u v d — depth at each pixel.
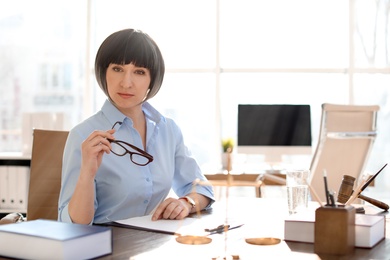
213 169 4.49
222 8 5.91
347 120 3.61
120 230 1.51
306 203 1.74
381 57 5.79
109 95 1.82
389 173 5.70
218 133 5.86
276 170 4.43
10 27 6.10
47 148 2.36
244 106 4.82
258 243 1.33
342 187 1.90
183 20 5.91
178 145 2.07
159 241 1.36
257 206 2.05
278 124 4.81
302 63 5.88
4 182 4.24
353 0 5.80
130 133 1.88
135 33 1.78
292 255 1.21
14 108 6.12
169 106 5.89
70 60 6.13
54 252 1.10
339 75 5.86
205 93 5.90
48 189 2.34
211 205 2.04
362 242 1.29
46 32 6.12
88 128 1.82
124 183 1.82
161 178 1.92
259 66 5.89
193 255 1.20
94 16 5.89
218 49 5.87
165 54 5.91
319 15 5.88
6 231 1.16
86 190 1.58
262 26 5.90
